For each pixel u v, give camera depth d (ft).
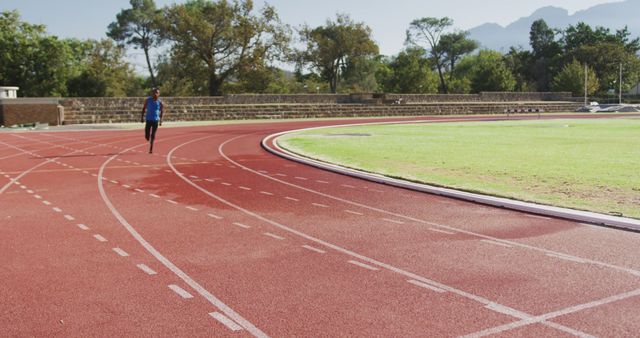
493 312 16.22
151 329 15.05
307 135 91.97
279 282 18.99
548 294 17.69
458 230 26.50
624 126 113.50
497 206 32.22
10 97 129.08
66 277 19.44
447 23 316.19
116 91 221.87
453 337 14.48
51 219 28.89
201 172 47.98
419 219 28.99
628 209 29.68
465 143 72.74
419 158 55.52
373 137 85.66
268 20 204.74
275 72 215.92
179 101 157.79
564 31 372.79
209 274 19.86
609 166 47.75
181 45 205.77
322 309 16.53
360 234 25.81
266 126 124.36
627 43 357.61
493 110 219.82
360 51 253.44
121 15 261.85
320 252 22.79
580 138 80.18
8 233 25.85
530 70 361.71
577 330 14.89
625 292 17.79
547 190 36.09
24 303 16.97
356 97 197.57
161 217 29.58
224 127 119.96
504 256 22.00
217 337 14.52
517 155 57.31
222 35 204.33
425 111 201.98
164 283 18.86
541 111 221.05
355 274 19.88
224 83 221.66
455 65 375.86
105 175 45.65
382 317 15.88
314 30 256.32
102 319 15.72
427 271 20.18
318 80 283.79
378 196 35.99
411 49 323.98
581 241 24.11
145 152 65.31
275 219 29.17
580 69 278.26
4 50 198.70
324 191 38.09
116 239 24.81
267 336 14.60
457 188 37.11
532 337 14.47
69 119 136.46
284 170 49.42
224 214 30.42
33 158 58.13
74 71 217.15
